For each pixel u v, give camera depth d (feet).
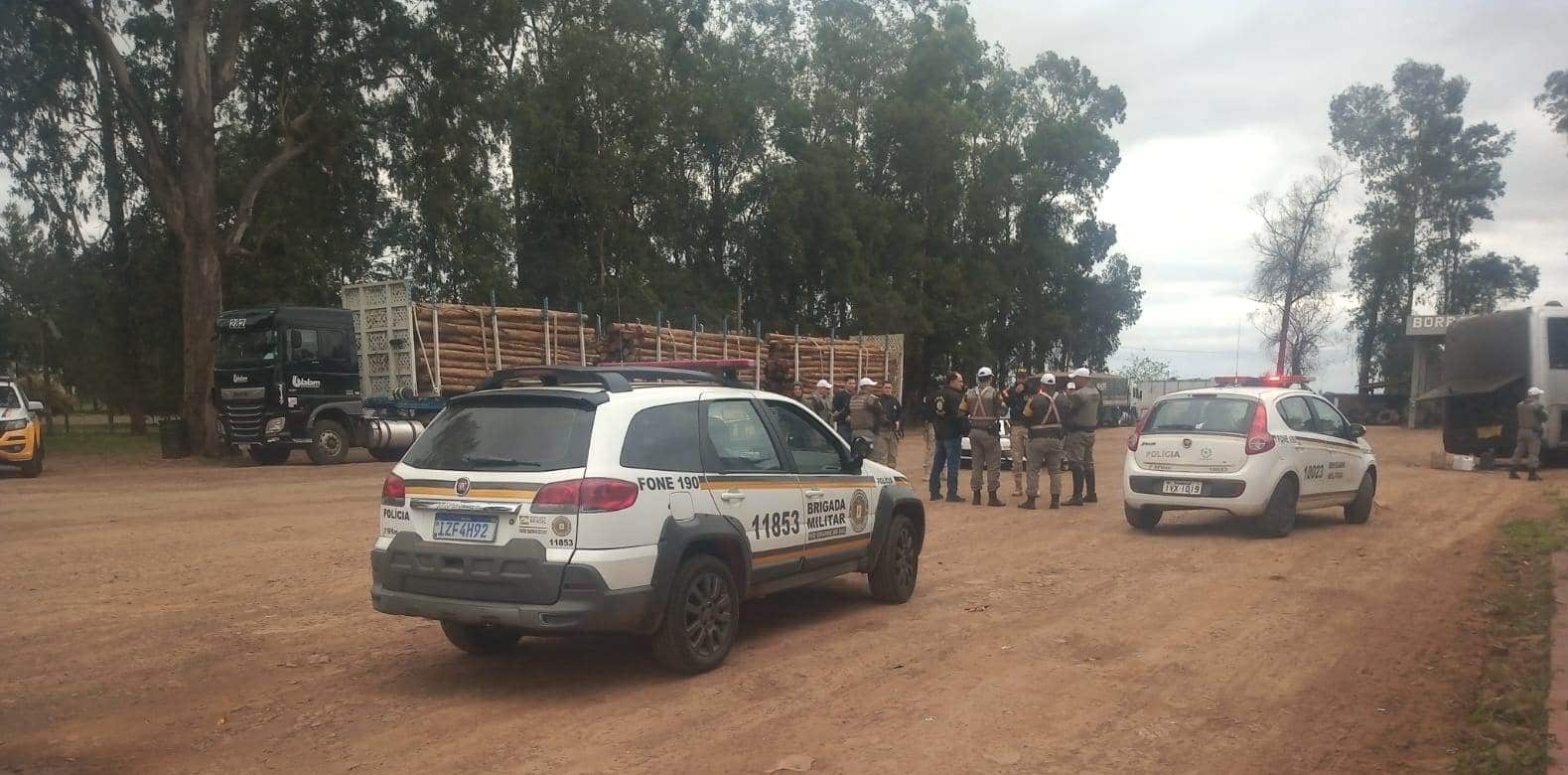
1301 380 47.73
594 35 119.96
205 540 37.99
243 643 23.76
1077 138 172.96
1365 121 200.03
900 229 151.02
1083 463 50.65
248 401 70.54
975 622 25.79
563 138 118.21
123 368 118.01
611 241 124.57
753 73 146.61
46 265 116.88
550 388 20.81
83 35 83.61
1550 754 15.93
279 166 89.04
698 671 21.22
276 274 98.78
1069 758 16.53
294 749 17.04
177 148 94.02
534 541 18.94
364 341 74.54
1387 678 21.09
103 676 21.21
